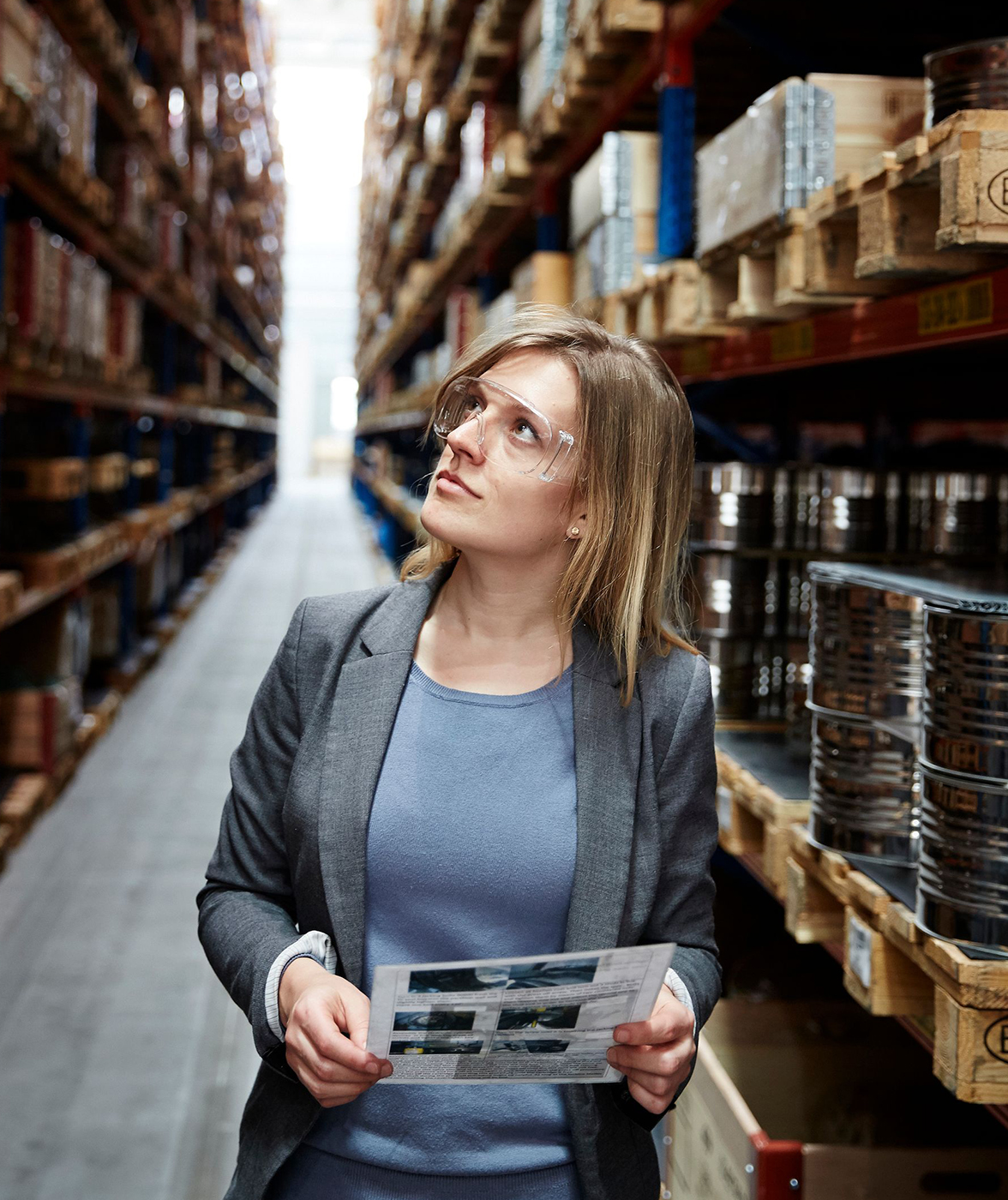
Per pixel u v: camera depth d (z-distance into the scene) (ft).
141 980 12.00
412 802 4.36
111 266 22.81
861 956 5.84
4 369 14.06
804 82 7.27
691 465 4.81
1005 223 4.93
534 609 4.63
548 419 4.37
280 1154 4.36
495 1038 3.82
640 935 4.68
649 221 12.07
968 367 11.91
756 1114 7.41
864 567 6.79
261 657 29.07
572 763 4.47
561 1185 4.36
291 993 4.18
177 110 28.02
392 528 45.09
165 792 18.15
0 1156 8.97
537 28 16.33
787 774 7.97
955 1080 4.91
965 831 4.97
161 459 30.42
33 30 13.88
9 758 16.10
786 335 8.25
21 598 14.64
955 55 5.44
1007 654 4.83
